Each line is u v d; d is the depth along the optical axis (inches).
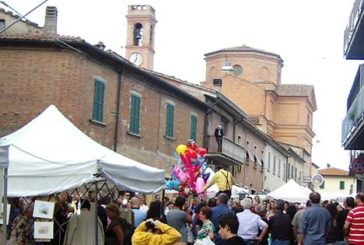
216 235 495.5
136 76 1163.9
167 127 1316.4
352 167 1032.2
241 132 1884.8
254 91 2536.9
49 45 976.9
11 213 532.4
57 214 523.2
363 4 852.0
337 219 596.7
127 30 2588.6
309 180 2539.4
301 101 2795.3
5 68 987.9
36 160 465.1
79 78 984.9
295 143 2815.0
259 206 691.4
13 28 1167.0
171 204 668.7
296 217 627.8
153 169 567.2
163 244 353.1
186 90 1556.3
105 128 1067.9
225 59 2672.2
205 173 854.5
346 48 1075.3
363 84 952.9
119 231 490.3
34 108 977.5
